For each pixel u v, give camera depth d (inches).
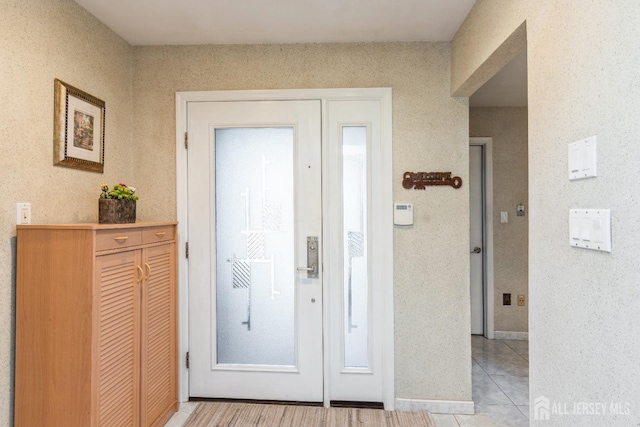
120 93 87.8
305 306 90.7
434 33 85.0
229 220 93.1
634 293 31.6
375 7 74.4
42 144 64.5
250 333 92.8
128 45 91.0
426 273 88.3
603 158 35.2
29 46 61.6
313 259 90.6
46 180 65.4
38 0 63.4
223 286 93.3
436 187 88.3
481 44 68.7
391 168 88.3
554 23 43.8
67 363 58.5
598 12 35.9
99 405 60.0
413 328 88.4
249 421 83.0
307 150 90.6
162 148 92.2
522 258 140.6
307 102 90.5
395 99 89.0
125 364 67.3
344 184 91.0
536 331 47.8
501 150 140.3
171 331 84.8
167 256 83.3
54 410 58.6
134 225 69.5
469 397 87.6
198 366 92.6
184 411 87.2
